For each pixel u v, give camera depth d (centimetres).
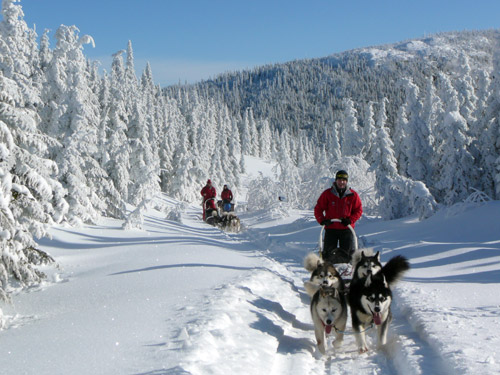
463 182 2372
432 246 1409
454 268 1087
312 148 15800
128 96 4734
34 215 992
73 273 1123
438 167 2581
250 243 1833
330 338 677
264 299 790
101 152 3033
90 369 430
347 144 4691
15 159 960
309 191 3497
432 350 540
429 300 770
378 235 1967
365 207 2841
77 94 2316
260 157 13412
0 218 858
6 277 864
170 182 5391
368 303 594
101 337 529
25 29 1881
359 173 3081
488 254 1184
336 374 526
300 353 578
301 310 818
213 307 651
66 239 1589
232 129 12200
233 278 923
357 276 688
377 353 596
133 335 532
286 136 13400
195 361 445
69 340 525
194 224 2855
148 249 1417
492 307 703
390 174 2573
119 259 1273
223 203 2836
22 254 948
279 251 1576
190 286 845
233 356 493
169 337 519
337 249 807
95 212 2105
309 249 1571
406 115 2861
